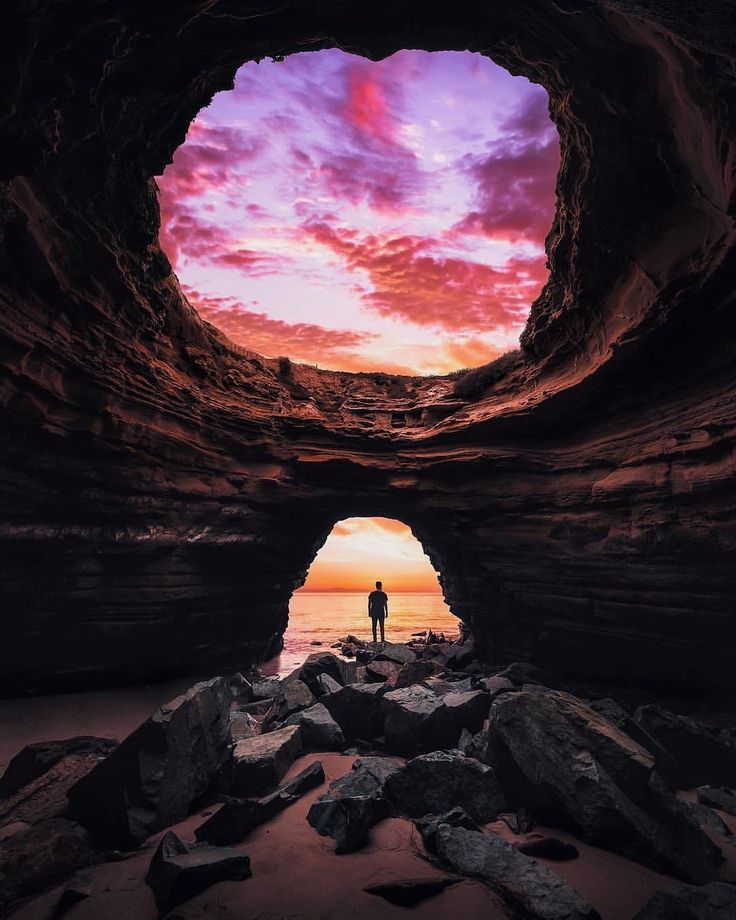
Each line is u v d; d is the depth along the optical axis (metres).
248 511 13.71
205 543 12.45
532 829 5.48
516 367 14.13
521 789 5.91
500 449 13.72
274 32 6.32
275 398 15.55
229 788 6.34
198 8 4.86
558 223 10.25
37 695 9.97
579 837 5.27
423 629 27.28
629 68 6.64
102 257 8.95
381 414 16.27
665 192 7.84
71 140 6.66
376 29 6.48
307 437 15.20
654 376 9.79
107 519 10.56
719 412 8.47
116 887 4.30
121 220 8.93
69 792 5.39
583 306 10.43
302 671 10.88
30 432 8.77
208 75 7.20
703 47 3.87
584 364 11.22
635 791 5.35
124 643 11.02
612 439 11.17
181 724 5.83
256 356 15.82
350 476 15.08
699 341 8.56
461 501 14.25
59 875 4.52
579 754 5.58
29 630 9.64
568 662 11.99
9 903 4.11
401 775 5.92
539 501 12.66
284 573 16.06
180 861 4.23
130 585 11.05
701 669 9.57
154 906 4.06
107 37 4.86
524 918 3.89
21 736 8.27
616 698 10.52
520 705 6.31
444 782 5.85
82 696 10.30
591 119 7.52
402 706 7.94
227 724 6.80
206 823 5.15
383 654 14.14
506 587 13.20
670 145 7.05
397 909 4.00
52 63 4.80
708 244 7.43
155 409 11.32
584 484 11.59
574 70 6.95
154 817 5.16
